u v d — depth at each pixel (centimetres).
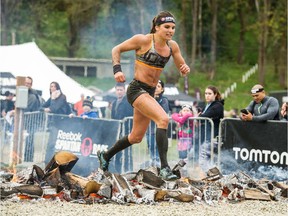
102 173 964
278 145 1165
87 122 1327
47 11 5566
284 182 1151
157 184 963
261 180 1066
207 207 912
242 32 6188
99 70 3838
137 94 902
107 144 1298
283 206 941
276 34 5291
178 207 899
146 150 1302
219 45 6425
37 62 2302
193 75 5416
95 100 2216
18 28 5397
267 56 6028
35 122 1423
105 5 5194
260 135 1184
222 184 1008
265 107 1190
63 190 936
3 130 1505
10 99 1794
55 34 5522
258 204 954
